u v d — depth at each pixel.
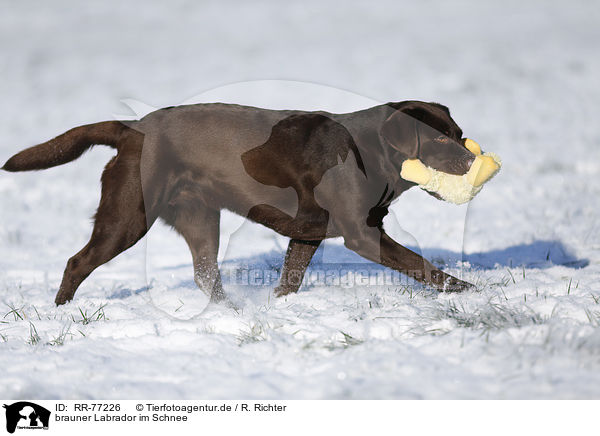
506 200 16.31
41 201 17.59
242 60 58.53
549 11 100.50
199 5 121.94
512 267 10.30
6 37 83.81
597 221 13.82
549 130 28.23
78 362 6.14
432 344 6.10
